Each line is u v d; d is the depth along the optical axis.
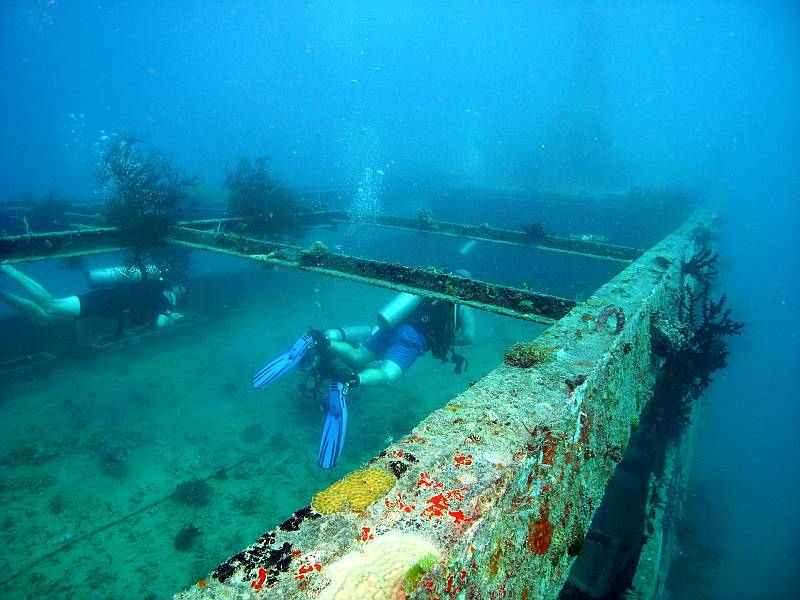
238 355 8.95
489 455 1.30
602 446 2.09
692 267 5.33
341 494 1.10
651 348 3.23
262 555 0.92
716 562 7.11
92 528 4.73
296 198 9.30
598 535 4.46
